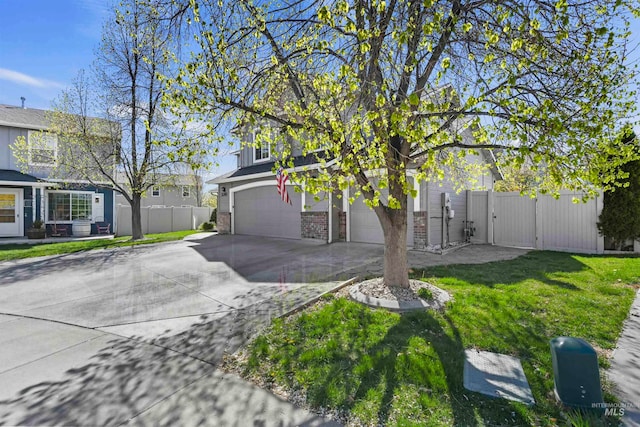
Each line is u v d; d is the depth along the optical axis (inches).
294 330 160.4
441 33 150.6
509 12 135.3
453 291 210.2
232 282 264.2
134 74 550.9
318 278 262.8
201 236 616.7
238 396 109.8
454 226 450.0
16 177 590.2
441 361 124.0
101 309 205.2
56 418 100.3
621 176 168.9
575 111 148.0
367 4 151.9
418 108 150.1
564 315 167.9
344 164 132.9
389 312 177.5
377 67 153.9
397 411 98.2
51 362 136.5
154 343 154.2
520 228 434.0
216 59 163.9
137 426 95.5
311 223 490.0
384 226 217.2
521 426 90.7
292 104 175.9
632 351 131.8
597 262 306.0
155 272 309.7
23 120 660.1
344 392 108.2
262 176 564.7
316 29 171.6
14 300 227.1
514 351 132.4
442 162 139.9
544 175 189.8
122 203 955.3
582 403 94.9
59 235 665.0
